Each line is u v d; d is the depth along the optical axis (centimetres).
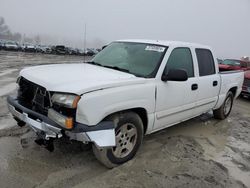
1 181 323
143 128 410
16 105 368
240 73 696
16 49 4156
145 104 389
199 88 505
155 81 406
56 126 320
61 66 430
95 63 479
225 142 525
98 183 339
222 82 596
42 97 341
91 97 321
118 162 378
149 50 449
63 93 320
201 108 537
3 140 430
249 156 468
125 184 341
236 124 657
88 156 401
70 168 366
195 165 410
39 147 414
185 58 482
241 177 390
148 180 355
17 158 378
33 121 340
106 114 338
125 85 363
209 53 557
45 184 326
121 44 502
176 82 442
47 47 4669
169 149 458
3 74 1237
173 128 575
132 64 436
